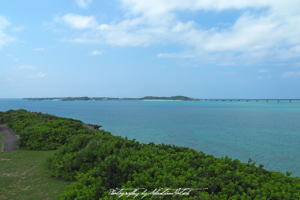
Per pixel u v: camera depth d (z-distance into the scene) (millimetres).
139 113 81438
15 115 26781
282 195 5070
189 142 24500
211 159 7676
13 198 6453
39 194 6770
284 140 26094
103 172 6410
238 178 5828
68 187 5922
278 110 109812
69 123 18062
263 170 6930
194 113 84062
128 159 7551
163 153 8852
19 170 9070
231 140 25906
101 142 10305
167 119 55469
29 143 13227
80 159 8727
